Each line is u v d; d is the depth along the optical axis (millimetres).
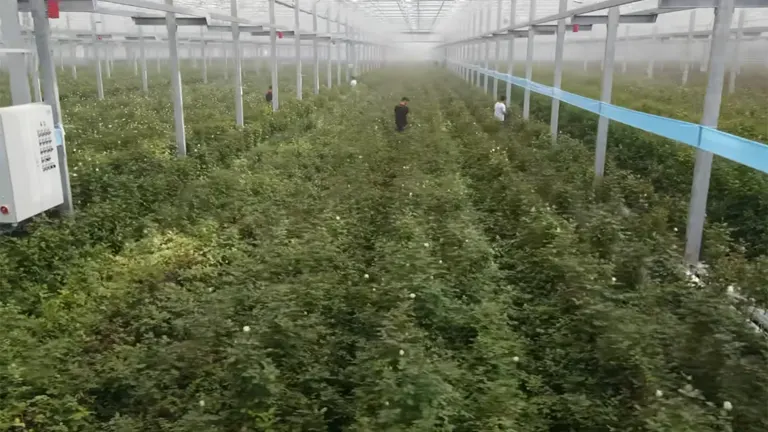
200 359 6805
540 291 8641
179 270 9469
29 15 23906
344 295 8305
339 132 21234
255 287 8609
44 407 6125
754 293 7457
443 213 11672
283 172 15164
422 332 7113
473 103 30047
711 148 8367
